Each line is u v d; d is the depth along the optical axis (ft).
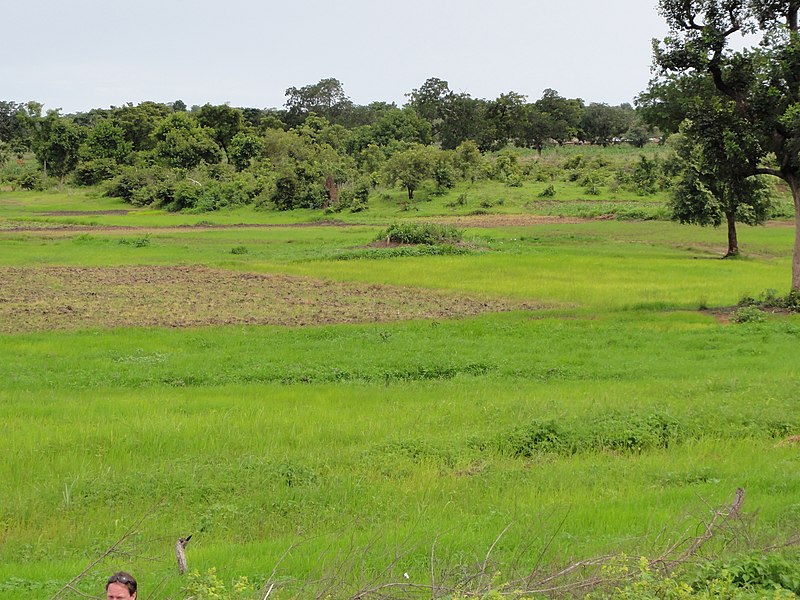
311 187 256.93
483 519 31.91
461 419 48.47
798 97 81.51
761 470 37.99
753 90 82.58
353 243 167.22
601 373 61.67
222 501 35.55
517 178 277.23
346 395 54.95
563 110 409.08
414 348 70.74
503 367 63.36
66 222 230.89
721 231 187.01
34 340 74.90
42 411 49.75
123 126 372.38
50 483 37.22
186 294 104.17
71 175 352.08
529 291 106.11
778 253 156.56
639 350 69.67
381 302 98.89
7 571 27.35
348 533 30.66
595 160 317.63
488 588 21.54
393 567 25.21
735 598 21.06
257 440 44.14
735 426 45.83
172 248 161.99
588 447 43.68
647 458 41.29
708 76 87.20
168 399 53.47
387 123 383.24
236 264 134.31
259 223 234.99
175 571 26.66
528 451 43.04
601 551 26.66
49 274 121.39
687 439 44.29
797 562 24.04
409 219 230.89
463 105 390.21
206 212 262.88
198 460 40.68
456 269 127.13
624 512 31.78
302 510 34.27
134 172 304.91
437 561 26.22
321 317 88.89
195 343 73.67
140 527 32.30
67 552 30.07
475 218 226.58
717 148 87.45
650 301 97.25
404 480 37.78
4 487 36.70
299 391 56.49
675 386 55.42
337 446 43.65
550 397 53.16
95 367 63.82
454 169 273.95
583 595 22.74
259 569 26.50
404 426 46.88
